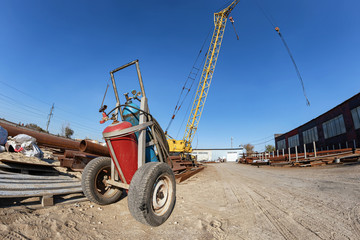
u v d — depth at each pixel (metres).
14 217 2.60
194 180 9.95
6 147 6.39
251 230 2.91
